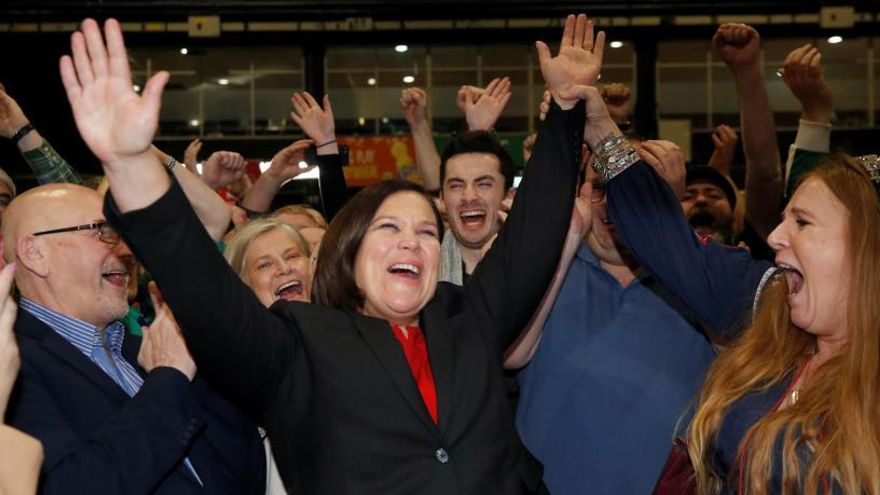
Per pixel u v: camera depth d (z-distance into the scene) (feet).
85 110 6.08
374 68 35.91
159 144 36.06
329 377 6.82
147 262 6.27
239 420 7.99
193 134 36.24
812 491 6.36
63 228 7.78
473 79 35.96
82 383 7.33
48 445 6.84
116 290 7.96
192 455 7.61
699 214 12.88
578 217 8.92
